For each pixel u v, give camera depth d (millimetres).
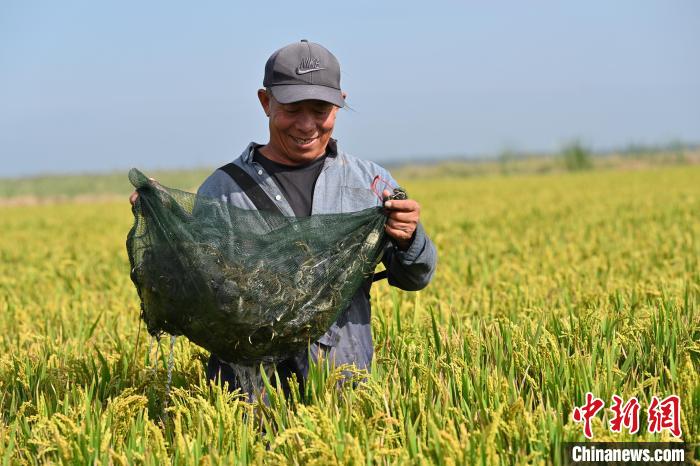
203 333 4121
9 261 15320
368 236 4250
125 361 5379
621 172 54250
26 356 5605
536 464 3615
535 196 29297
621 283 7609
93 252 15094
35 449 4117
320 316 4156
